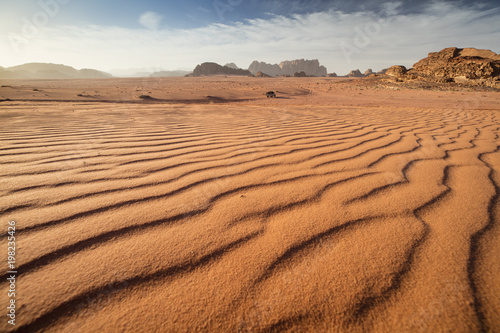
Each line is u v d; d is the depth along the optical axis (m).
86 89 23.52
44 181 1.63
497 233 1.17
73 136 3.01
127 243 1.06
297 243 1.09
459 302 0.81
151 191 1.54
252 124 4.35
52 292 0.82
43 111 5.76
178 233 1.14
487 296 0.83
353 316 0.77
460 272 0.93
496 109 10.52
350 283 0.88
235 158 2.26
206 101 17.52
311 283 0.88
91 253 0.99
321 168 2.03
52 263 0.93
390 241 1.11
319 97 21.53
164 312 0.77
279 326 0.74
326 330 0.73
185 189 1.59
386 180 1.80
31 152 2.29
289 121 4.82
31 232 1.10
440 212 1.37
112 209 1.32
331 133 3.49
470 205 1.44
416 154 2.48
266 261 0.98
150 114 5.80
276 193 1.56
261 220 1.26
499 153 2.57
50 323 0.73
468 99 17.42
